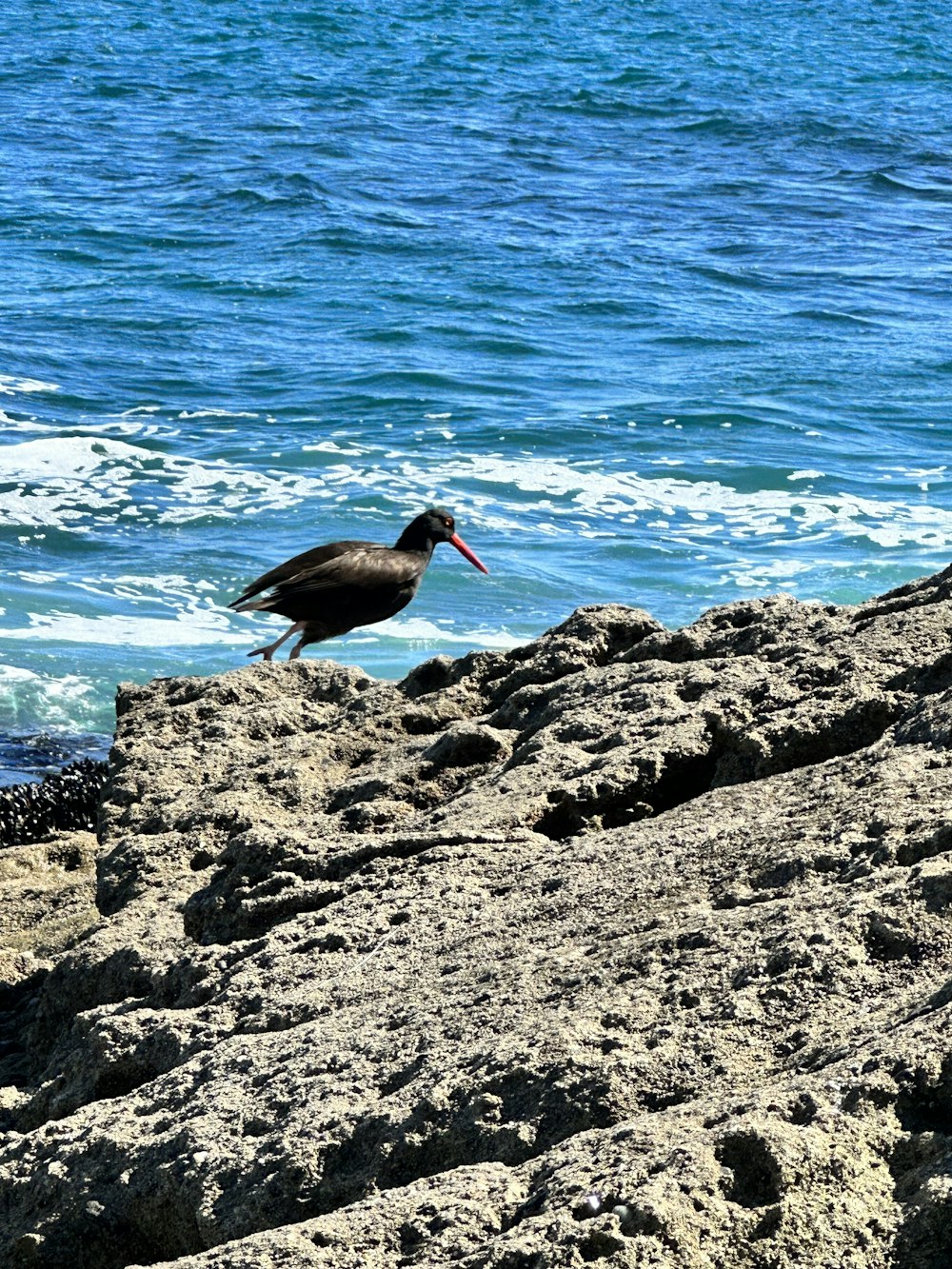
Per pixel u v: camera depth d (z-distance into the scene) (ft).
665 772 18.90
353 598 36.60
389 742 23.98
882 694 18.89
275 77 185.57
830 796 16.07
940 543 64.80
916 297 107.24
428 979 14.58
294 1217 11.68
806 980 12.20
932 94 192.95
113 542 61.93
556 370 90.22
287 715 25.46
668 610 57.16
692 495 70.85
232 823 21.29
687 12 275.80
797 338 97.60
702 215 128.16
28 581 57.47
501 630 55.06
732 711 19.61
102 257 110.42
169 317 97.19
